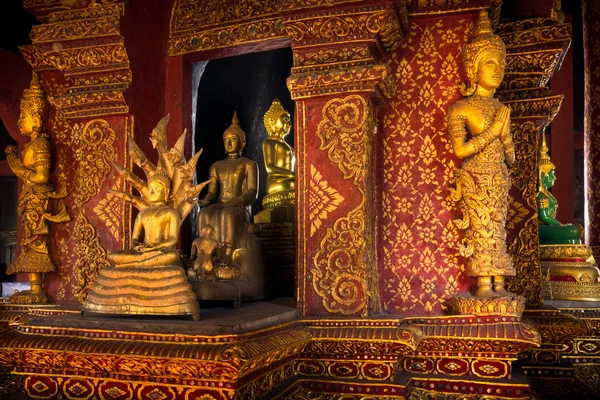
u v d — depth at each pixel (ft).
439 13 16.31
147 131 17.99
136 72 17.31
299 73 15.21
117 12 16.12
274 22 18.03
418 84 16.49
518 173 18.11
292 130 26.20
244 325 11.92
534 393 16.69
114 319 12.78
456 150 15.38
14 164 18.08
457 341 14.89
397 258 16.29
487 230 15.08
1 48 35.65
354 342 14.25
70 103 17.11
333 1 14.56
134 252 13.06
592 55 27.02
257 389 12.64
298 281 15.17
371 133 15.57
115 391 12.50
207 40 18.97
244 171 18.49
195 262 15.79
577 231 22.48
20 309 17.76
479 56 15.43
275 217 19.88
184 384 11.84
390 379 14.34
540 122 19.19
